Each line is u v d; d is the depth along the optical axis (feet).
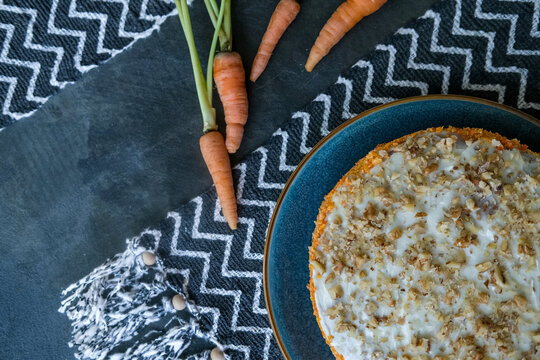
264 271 1.95
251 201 2.07
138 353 2.08
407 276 1.75
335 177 1.95
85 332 2.09
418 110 1.91
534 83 1.98
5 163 2.09
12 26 2.07
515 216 1.72
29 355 2.10
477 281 1.73
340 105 2.04
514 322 1.71
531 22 1.98
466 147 1.76
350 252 1.77
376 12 2.02
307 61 2.01
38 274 2.10
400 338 1.74
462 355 1.71
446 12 2.00
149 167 2.08
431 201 1.75
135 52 2.07
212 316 2.08
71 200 2.09
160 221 2.08
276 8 1.98
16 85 2.08
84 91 2.08
